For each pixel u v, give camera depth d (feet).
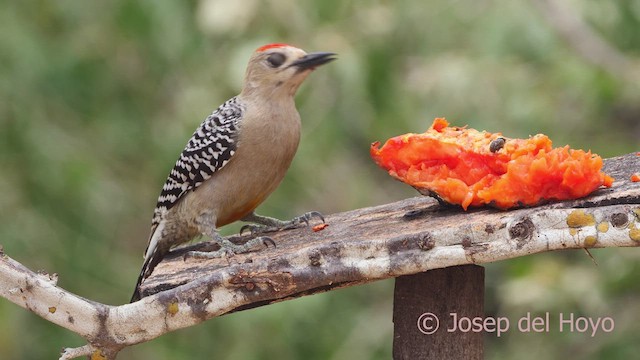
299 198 45.80
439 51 45.55
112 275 44.88
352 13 44.14
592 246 19.16
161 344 44.75
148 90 45.80
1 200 42.91
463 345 23.30
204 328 44.65
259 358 43.37
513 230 19.56
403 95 44.34
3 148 42.91
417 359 23.39
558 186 21.22
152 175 45.65
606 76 43.45
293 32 43.42
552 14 44.06
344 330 46.09
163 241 27.86
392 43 44.45
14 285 21.66
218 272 21.42
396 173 23.58
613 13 45.11
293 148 27.53
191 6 44.57
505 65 44.34
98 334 21.79
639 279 42.98
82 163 42.98
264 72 27.12
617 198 20.27
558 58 44.45
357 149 49.88
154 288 22.93
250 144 26.86
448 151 23.06
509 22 44.19
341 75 42.45
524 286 42.63
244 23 43.01
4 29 43.24
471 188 22.56
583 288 42.45
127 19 42.93
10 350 42.39
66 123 44.80
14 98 42.98
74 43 44.52
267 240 25.63
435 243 20.10
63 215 43.75
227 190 27.14
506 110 43.96
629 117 47.21
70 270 44.19
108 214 45.32
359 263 20.59
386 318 46.98
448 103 44.14
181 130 43.91
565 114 45.50
